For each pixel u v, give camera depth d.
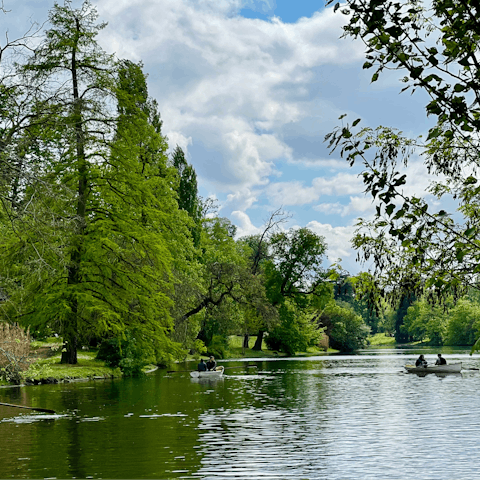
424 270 6.88
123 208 35.72
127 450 13.70
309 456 13.10
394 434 15.87
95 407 21.41
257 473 11.51
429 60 5.73
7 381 29.86
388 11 5.69
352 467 12.04
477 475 11.34
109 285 34.50
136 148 35.75
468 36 6.00
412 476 11.29
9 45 20.12
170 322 36.94
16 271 30.95
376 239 7.27
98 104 32.12
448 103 5.71
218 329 66.44
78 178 33.72
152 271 36.41
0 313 29.05
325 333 97.25
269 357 74.38
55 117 21.23
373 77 6.05
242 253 81.25
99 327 33.22
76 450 13.73
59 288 32.59
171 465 12.20
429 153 7.44
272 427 17.06
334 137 6.59
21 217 17.47
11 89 19.83
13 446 14.23
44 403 22.50
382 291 7.32
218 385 31.27
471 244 6.32
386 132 7.13
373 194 6.13
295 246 76.25
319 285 76.44
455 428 16.84
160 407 21.55
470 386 30.48
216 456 13.08
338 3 5.73
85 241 33.47
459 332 118.19
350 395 26.20
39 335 35.72
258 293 58.53
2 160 16.31
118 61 34.66
